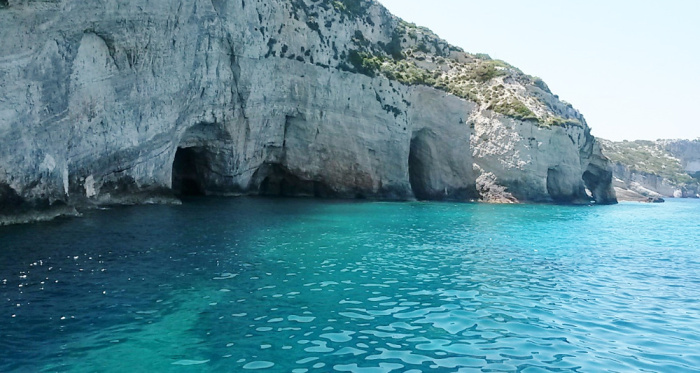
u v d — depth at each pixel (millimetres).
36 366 7391
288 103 40906
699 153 165625
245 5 35719
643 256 19875
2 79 17359
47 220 19453
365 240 20594
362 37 50125
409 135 48625
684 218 44594
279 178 44125
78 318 9438
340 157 44031
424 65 57500
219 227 21531
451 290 12859
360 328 9570
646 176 134000
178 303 10641
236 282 12609
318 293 11992
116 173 26062
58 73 20188
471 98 54000
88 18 21875
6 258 13336
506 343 9047
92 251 14867
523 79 62500
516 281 14281
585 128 63812
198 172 37906
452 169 51875
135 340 8539
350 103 44344
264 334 9047
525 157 51750
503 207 44156
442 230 25312
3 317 9266
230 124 36031
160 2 26391
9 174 17938
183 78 30141
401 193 47469
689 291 13703
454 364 7984
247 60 36125
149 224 20781
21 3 17750
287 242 19016
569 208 48375
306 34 42062
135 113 26625
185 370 7438
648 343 9320
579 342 9258
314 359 7992
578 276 15328
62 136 20781
